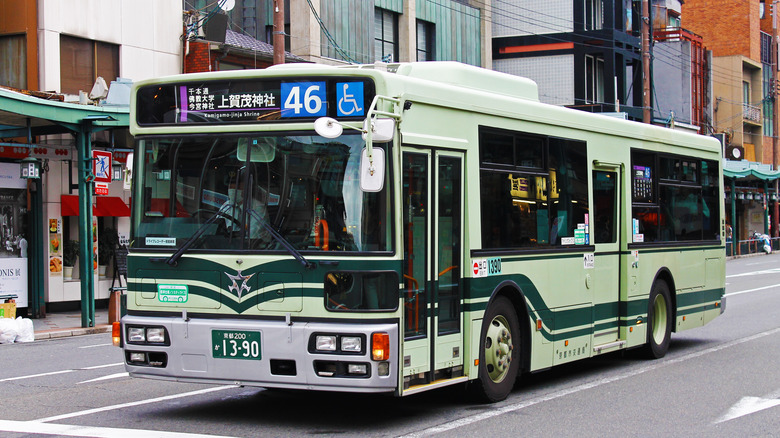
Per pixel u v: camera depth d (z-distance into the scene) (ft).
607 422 28.12
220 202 26.68
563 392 33.88
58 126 63.41
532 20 155.53
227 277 26.13
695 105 186.09
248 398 31.89
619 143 40.19
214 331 26.03
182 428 26.43
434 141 27.55
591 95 155.84
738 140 208.64
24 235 67.82
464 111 29.40
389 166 25.36
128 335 27.27
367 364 24.56
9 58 70.79
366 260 24.95
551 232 34.40
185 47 82.07
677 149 46.32
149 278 27.22
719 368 40.22
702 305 48.78
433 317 27.37
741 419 28.84
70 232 72.95
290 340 25.16
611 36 153.17
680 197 46.60
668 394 33.45
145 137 27.94
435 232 27.58
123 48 76.48
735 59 209.05
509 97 32.19
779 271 115.24
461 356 28.94
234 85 26.89
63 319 66.33
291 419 28.04
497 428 26.99
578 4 153.28
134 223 27.78
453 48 127.75
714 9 221.25
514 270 31.71
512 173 31.96
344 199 25.39
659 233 43.96
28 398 32.12
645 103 119.24
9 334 53.88
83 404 30.73
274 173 26.21
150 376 27.12
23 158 65.36
